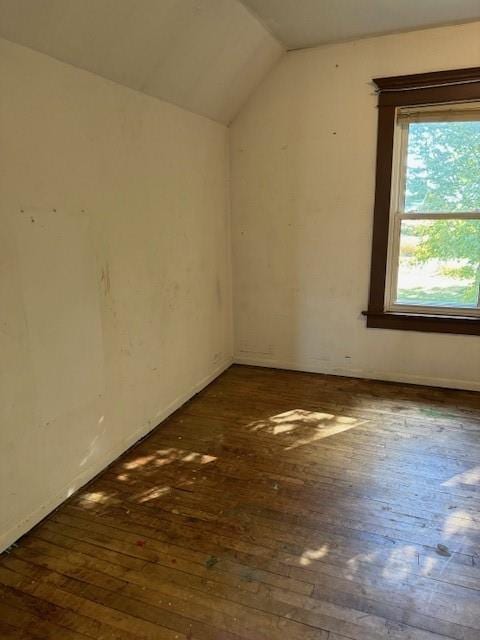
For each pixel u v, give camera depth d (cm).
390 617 150
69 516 204
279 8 264
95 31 198
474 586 162
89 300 222
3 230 174
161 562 176
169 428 287
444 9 268
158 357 287
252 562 175
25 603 158
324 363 378
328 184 344
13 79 174
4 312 177
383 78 308
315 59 326
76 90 205
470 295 328
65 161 202
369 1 258
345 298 359
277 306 382
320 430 280
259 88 346
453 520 197
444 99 300
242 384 360
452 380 341
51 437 205
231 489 222
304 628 146
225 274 380
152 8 211
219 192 358
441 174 316
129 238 250
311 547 182
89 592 162
